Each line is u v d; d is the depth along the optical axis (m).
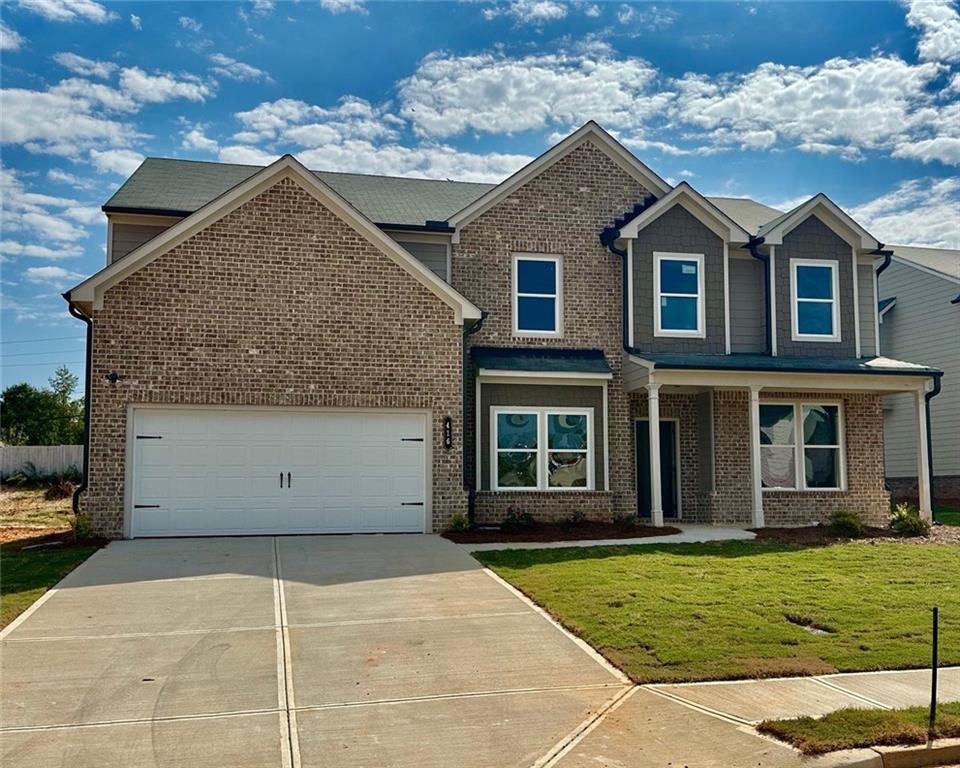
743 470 18.17
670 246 18.30
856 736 5.63
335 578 10.84
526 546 13.73
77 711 6.15
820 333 18.94
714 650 7.62
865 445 18.81
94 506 14.33
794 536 15.26
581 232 18.55
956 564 12.12
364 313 15.49
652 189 18.92
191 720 5.99
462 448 15.79
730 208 22.47
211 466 14.82
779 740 5.68
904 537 15.40
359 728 5.88
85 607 9.20
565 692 6.64
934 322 26.16
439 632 8.28
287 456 15.12
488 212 18.23
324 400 15.21
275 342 15.09
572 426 17.56
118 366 14.48
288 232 15.26
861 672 7.18
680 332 18.17
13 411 42.59
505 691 6.66
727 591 9.97
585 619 8.62
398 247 15.64
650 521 17.88
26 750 5.46
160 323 14.66
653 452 16.61
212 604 9.36
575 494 17.27
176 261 14.77
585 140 18.78
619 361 18.28
